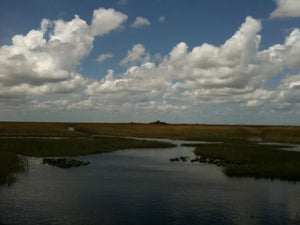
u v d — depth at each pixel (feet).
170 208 53.11
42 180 73.26
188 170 91.20
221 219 47.98
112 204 54.95
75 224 44.98
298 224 46.09
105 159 114.83
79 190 64.39
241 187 68.69
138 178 78.07
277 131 268.21
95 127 355.56
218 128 319.47
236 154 120.88
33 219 46.44
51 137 208.54
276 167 87.71
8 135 211.82
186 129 312.71
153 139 239.09
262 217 49.01
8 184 67.82
